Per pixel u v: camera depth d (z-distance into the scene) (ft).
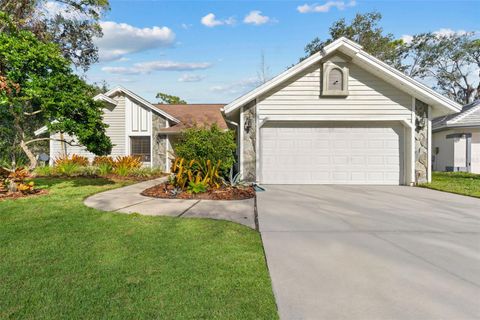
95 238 14.24
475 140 55.93
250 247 13.33
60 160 49.85
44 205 21.86
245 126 35.35
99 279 10.00
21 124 29.96
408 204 23.75
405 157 35.81
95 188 31.30
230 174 32.45
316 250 13.28
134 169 45.88
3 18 29.91
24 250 12.60
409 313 8.36
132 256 12.02
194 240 14.16
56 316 7.89
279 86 35.22
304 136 36.19
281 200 25.38
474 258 12.48
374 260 12.19
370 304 8.81
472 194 28.07
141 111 55.72
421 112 34.99
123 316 7.91
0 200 23.89
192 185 27.96
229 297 8.97
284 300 8.98
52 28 67.26
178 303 8.58
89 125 27.81
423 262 12.02
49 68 28.19
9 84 25.73
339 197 26.91
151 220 17.81
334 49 32.99
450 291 9.64
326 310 8.46
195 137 31.24
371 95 34.99
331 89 34.88
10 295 8.92
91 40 74.43
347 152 36.17
